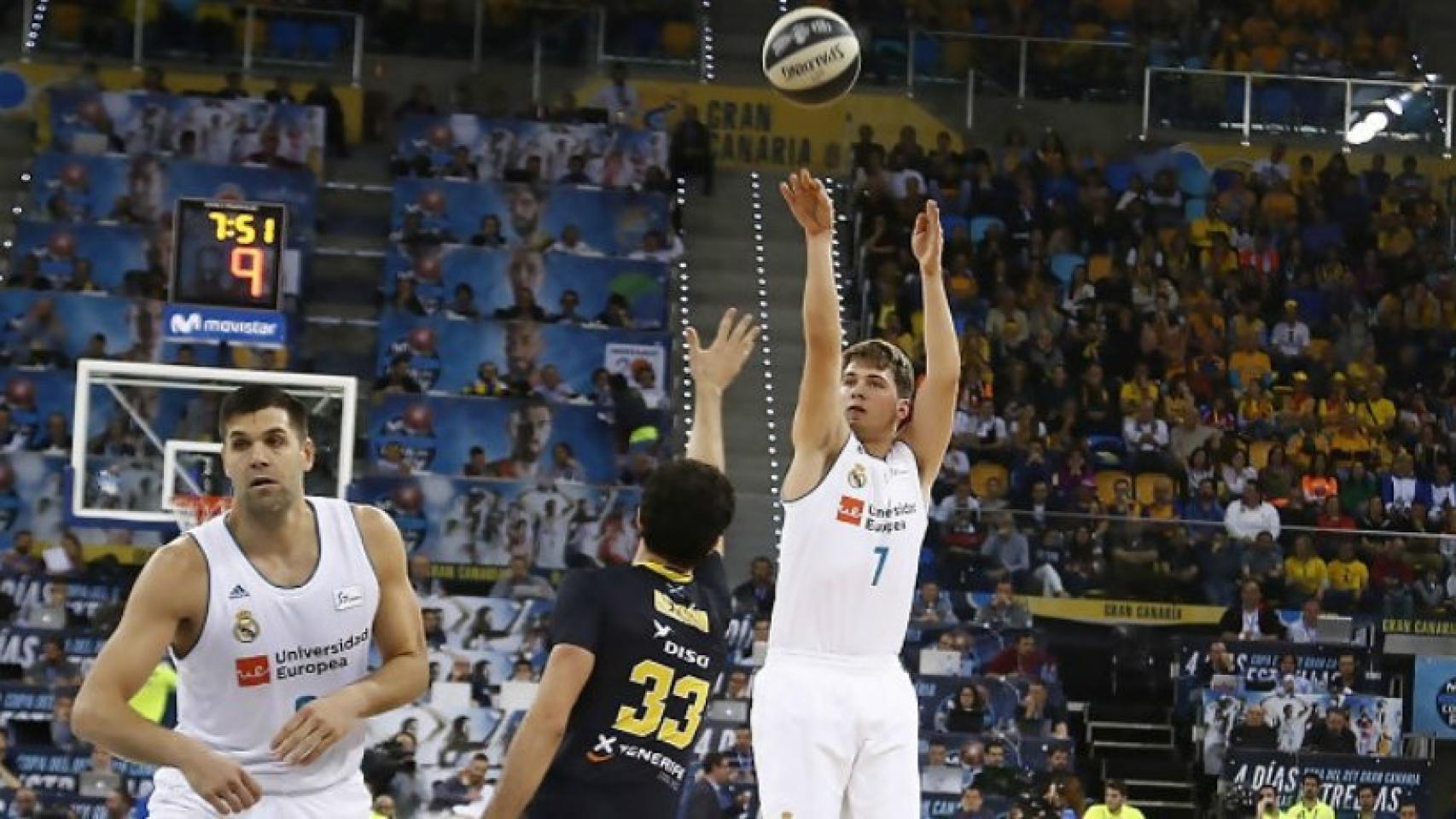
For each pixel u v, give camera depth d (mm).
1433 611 37844
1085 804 33375
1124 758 36812
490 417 40938
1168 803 36156
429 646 34438
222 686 11391
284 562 11484
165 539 36625
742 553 40781
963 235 47375
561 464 40531
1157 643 37500
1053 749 34344
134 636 11188
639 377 43125
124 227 44875
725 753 33062
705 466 11773
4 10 49094
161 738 10984
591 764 11445
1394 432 44281
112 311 42312
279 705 11461
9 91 48594
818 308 12805
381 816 29625
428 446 40656
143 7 49281
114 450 34438
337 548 11570
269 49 49656
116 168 46125
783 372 45500
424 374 43062
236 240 30500
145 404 35094
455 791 31594
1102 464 41188
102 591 35688
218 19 49438
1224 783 34938
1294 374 45531
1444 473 42750
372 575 11602
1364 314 47188
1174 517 39969
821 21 14664
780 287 47562
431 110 48375
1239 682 36969
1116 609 37531
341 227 47594
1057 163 49156
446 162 47844
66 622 35344
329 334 44656
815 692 13039
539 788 11477
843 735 13039
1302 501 40625
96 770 31891
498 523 36750
